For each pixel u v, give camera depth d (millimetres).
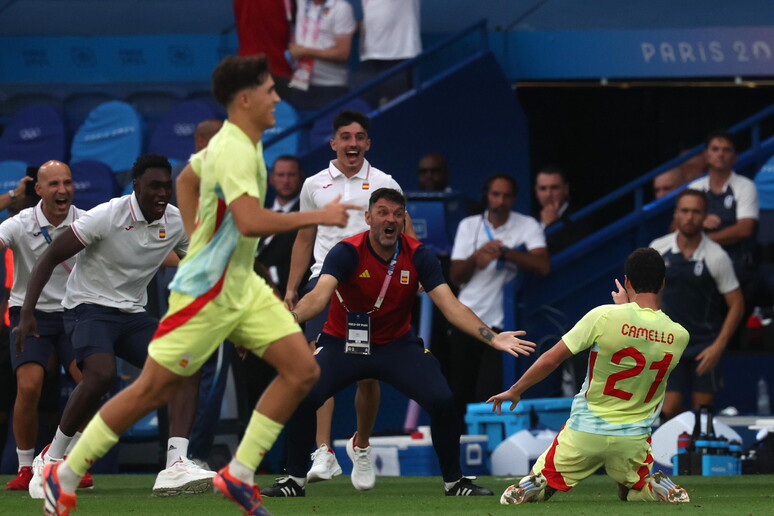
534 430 35500
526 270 38250
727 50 49969
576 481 21375
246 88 16078
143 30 54406
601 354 20938
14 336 26844
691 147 52250
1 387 34656
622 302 21922
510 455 34562
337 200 15758
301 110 48250
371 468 26484
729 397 39469
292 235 36438
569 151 52719
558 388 39156
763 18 49875
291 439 23891
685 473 32188
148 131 50500
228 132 16109
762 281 42688
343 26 48312
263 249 36625
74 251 24219
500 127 47406
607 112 52531
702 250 35719
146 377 16047
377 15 48562
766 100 52250
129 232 24531
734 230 38562
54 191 26156
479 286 38219
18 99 54250
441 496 23781
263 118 16203
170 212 25031
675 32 50219
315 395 23453
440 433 23562
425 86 46562
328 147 44219
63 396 36156
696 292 35688
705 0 50219
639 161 52594
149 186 24266
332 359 23594
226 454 35312
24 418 26875
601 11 50688
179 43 53969
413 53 48656
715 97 52250
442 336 38875
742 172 44375
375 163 45750
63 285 26766
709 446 32031
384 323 23594
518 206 47344
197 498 23562
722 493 23969
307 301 22359
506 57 50969
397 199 23000
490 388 38094
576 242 41531
